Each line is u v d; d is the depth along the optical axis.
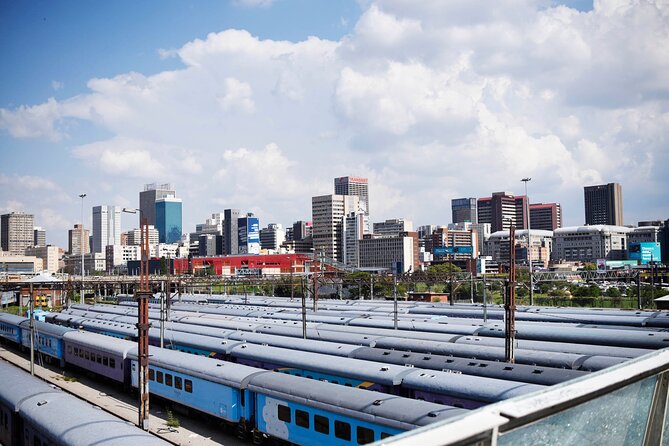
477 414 6.54
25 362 65.56
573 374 27.91
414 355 35.28
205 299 108.88
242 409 32.44
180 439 33.25
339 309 77.25
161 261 149.25
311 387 28.00
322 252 124.94
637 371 8.21
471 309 68.25
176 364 38.00
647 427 8.84
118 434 22.19
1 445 31.56
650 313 55.34
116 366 46.66
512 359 34.03
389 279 96.94
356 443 24.84
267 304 91.69
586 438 7.81
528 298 111.06
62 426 24.14
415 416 22.47
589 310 63.19
